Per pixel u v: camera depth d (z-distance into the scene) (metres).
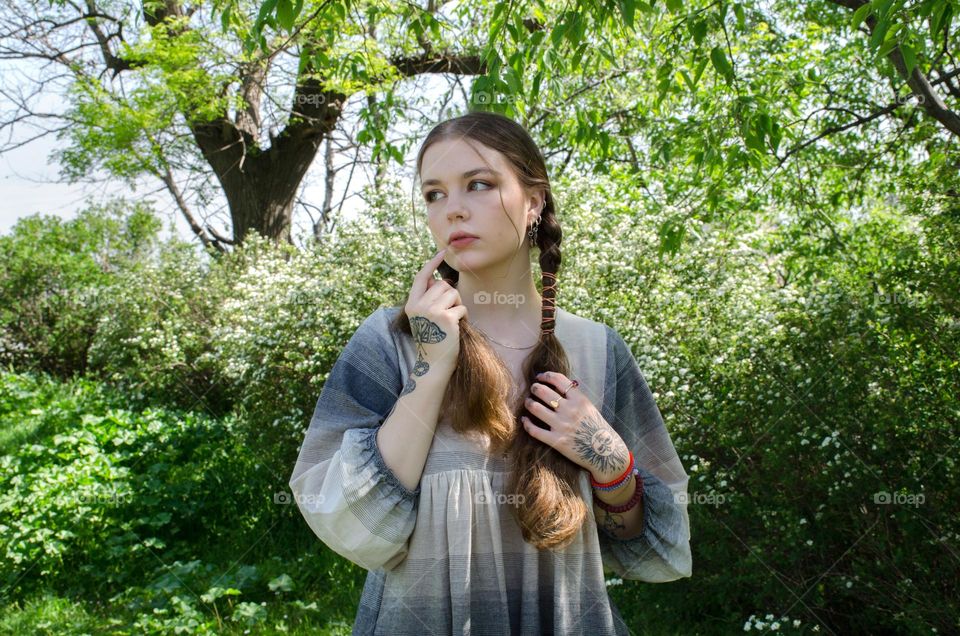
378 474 1.12
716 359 3.71
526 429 1.18
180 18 9.06
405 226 5.02
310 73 8.49
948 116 3.72
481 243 1.22
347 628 3.76
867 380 3.19
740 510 3.43
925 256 3.32
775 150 3.72
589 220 4.39
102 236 12.96
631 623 3.69
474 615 1.13
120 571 4.54
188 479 5.39
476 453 1.17
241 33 7.27
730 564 3.50
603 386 1.32
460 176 1.22
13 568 4.38
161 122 9.66
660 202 4.83
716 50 3.57
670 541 1.27
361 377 1.24
